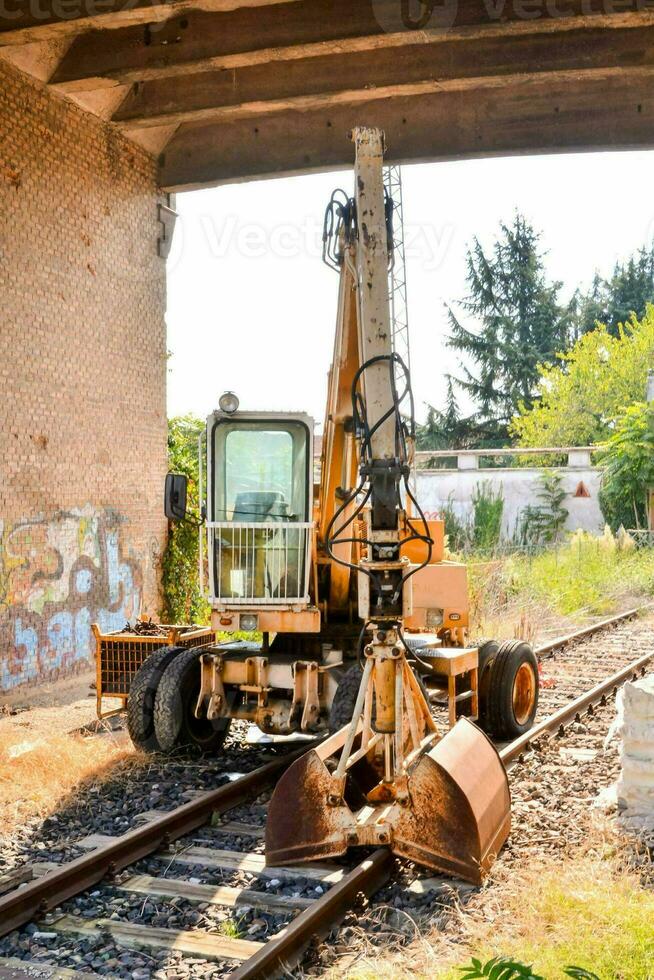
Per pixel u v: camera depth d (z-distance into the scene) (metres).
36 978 4.68
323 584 9.46
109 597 15.19
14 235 12.96
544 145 15.86
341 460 8.77
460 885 5.74
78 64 13.45
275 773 8.38
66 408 14.12
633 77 15.56
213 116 15.15
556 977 4.40
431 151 16.17
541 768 8.49
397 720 6.12
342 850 5.89
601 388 50.06
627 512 33.03
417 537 6.38
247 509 8.94
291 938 4.81
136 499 16.14
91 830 6.92
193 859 6.30
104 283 15.19
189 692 9.20
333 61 14.47
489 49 14.05
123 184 15.77
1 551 12.59
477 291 61.03
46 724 10.82
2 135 12.72
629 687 6.91
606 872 5.73
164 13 11.65
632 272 62.91
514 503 35.28
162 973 4.71
